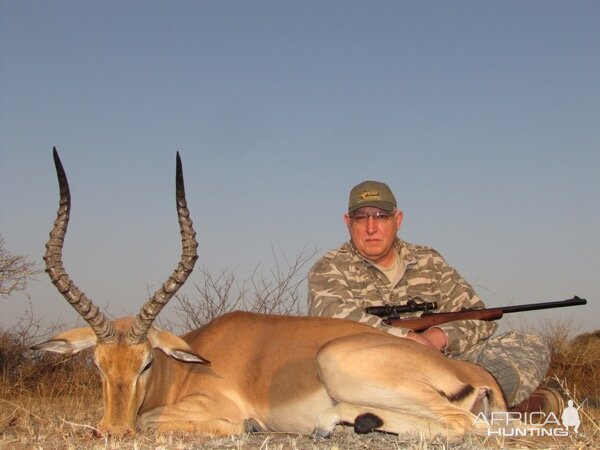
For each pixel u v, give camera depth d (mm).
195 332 3088
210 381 2883
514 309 3156
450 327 3033
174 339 2777
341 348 2602
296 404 2771
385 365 2553
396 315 3125
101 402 4129
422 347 2637
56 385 4668
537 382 3027
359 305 3145
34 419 3221
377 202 3215
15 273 5109
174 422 2756
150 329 2783
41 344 2688
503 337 3148
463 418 2473
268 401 2818
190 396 2861
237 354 2902
